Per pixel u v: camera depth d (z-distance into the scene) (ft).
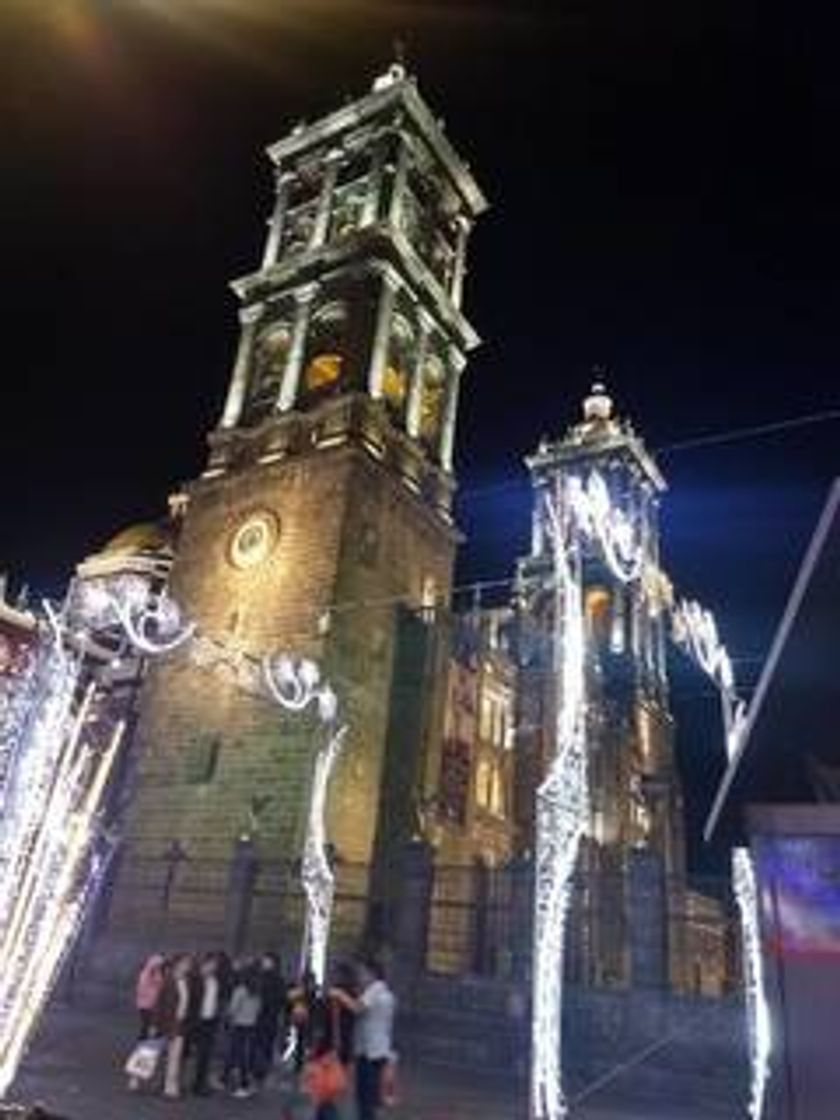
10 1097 46.29
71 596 91.04
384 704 135.44
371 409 147.33
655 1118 59.67
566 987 73.82
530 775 169.48
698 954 142.00
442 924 117.29
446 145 186.91
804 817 25.03
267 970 57.88
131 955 93.66
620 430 238.48
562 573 84.79
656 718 206.39
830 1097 22.09
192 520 153.38
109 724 138.82
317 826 116.37
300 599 133.08
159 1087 52.60
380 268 159.33
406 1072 70.13
